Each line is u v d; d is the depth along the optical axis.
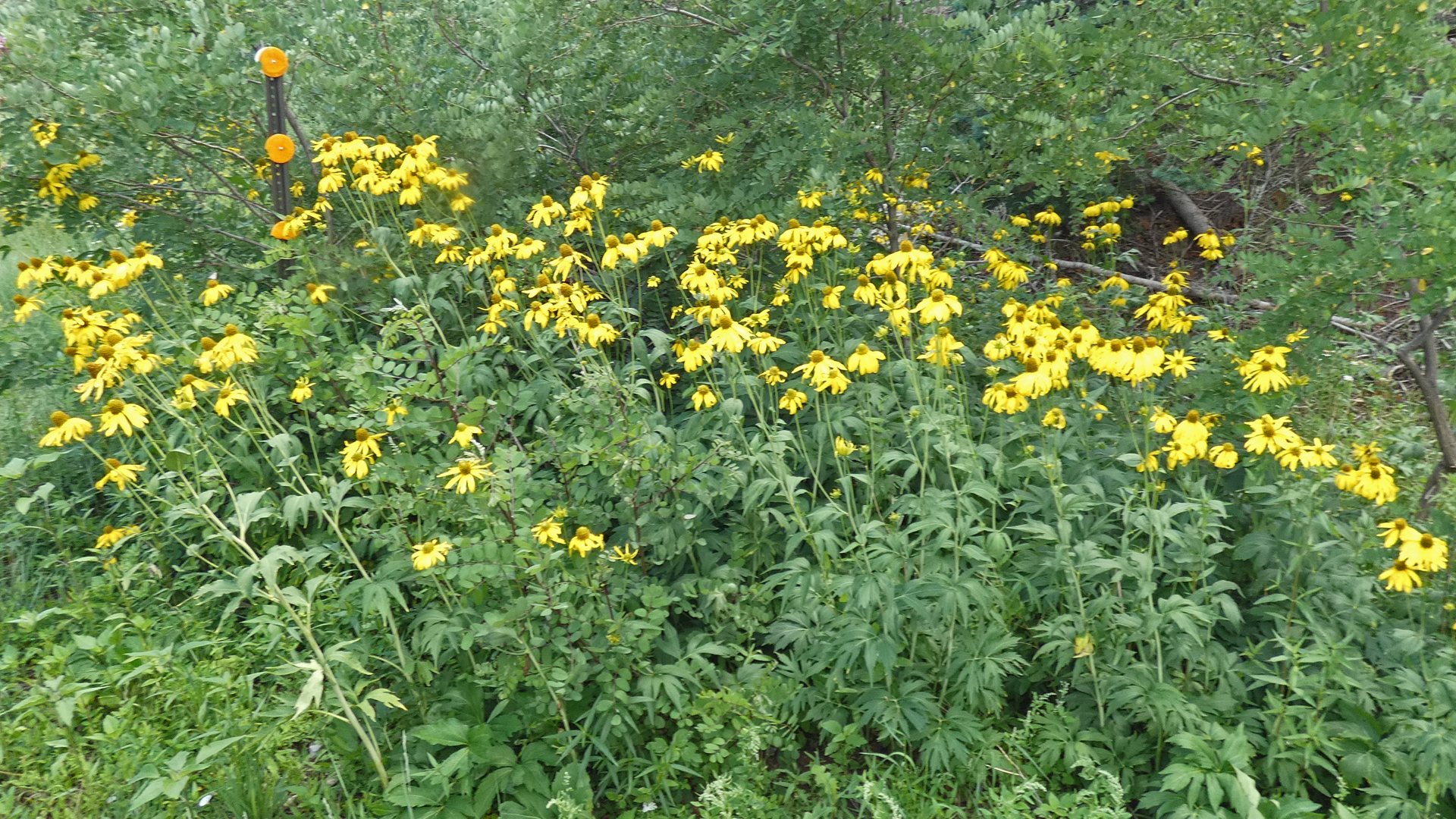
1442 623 3.02
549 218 4.31
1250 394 3.38
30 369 4.83
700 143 5.12
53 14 4.95
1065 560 3.05
